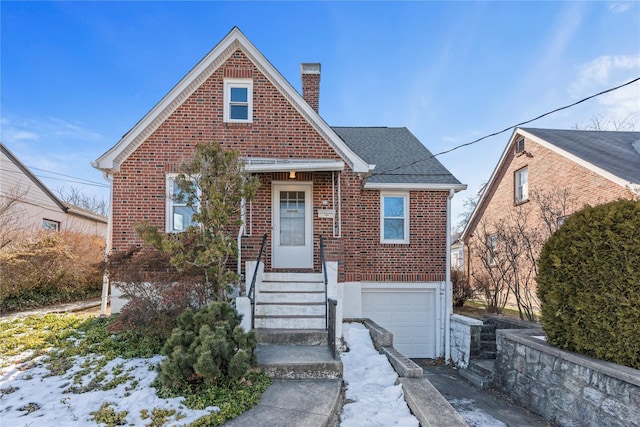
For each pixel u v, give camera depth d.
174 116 9.38
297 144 9.64
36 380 5.18
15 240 12.22
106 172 9.12
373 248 10.90
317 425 4.06
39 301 10.86
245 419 4.19
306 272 9.03
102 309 8.98
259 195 9.45
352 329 8.19
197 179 6.82
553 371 5.66
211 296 6.95
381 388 5.46
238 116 9.66
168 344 5.00
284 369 5.50
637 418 4.19
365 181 10.38
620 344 4.69
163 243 6.32
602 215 5.12
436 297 10.90
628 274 4.71
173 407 4.35
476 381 7.78
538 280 5.97
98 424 3.98
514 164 16.81
